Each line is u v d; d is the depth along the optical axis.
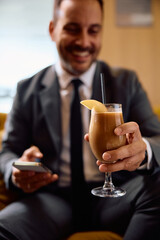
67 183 0.80
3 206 0.85
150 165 0.65
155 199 0.60
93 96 0.81
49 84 0.87
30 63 2.37
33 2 2.38
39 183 0.72
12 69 2.32
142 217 0.60
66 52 0.86
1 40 2.36
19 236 0.60
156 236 0.59
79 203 0.72
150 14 2.59
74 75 0.86
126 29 2.56
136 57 2.59
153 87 2.63
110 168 0.54
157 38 2.61
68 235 0.72
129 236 0.60
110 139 0.52
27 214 0.66
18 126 0.89
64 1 0.85
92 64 0.89
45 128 0.83
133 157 0.55
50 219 0.68
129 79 0.88
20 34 2.38
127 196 0.62
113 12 2.54
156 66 2.62
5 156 0.85
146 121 0.84
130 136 0.58
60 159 0.81
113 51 2.55
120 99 0.82
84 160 0.78
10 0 2.37
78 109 0.80
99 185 0.74
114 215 0.66
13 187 0.80
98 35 0.87
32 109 0.87
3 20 2.36
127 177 0.64
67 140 0.82
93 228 0.71
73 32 0.85
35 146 0.85
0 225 0.60
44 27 2.40
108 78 0.85
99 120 0.53
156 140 0.70
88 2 0.83
